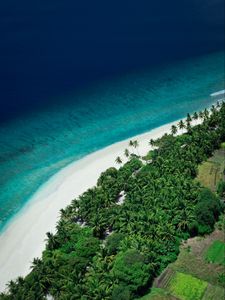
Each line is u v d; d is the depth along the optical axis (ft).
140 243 345.10
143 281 319.47
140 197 402.93
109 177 453.58
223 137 499.51
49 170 536.42
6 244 419.54
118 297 309.63
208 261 348.59
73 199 459.32
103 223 384.88
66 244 374.63
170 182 414.21
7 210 472.85
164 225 364.58
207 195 387.34
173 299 321.11
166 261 347.77
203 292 322.96
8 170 549.95
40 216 450.30
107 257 344.49
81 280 327.47
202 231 371.76
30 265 385.29
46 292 336.08
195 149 468.34
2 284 371.35
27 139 616.80
